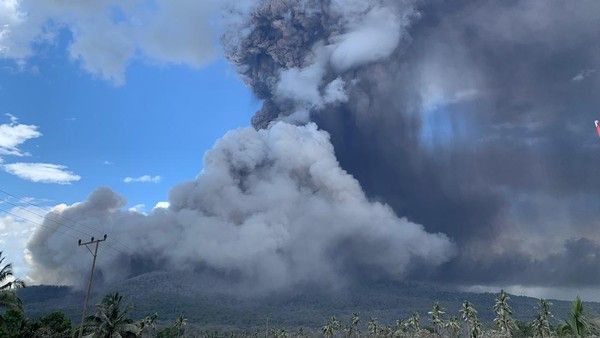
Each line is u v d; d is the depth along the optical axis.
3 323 59.34
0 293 51.62
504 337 152.50
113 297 66.94
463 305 155.00
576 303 52.09
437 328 189.38
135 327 65.88
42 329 95.19
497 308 144.50
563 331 55.34
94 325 63.72
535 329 143.25
